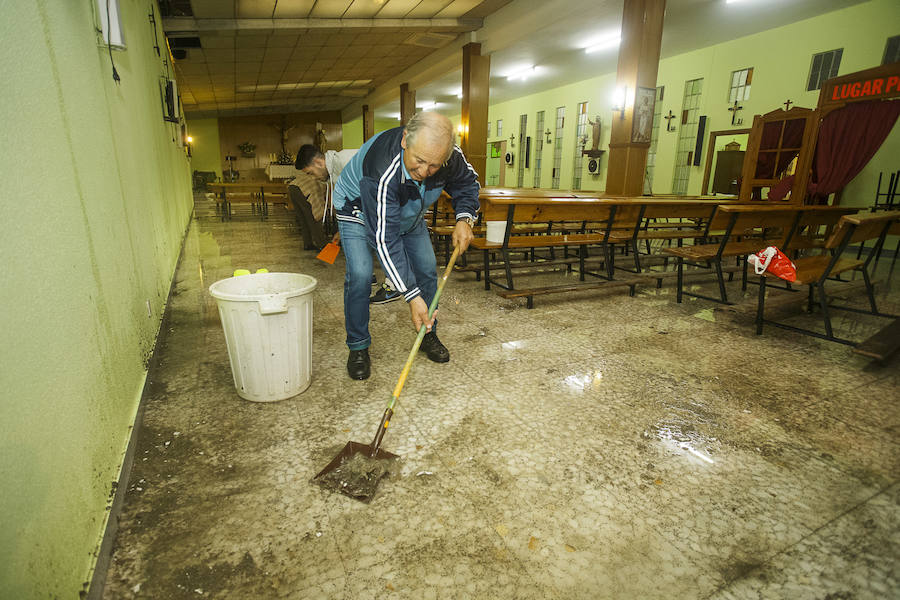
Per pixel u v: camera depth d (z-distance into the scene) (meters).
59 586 1.01
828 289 4.70
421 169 1.80
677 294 4.25
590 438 1.97
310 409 2.18
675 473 1.75
